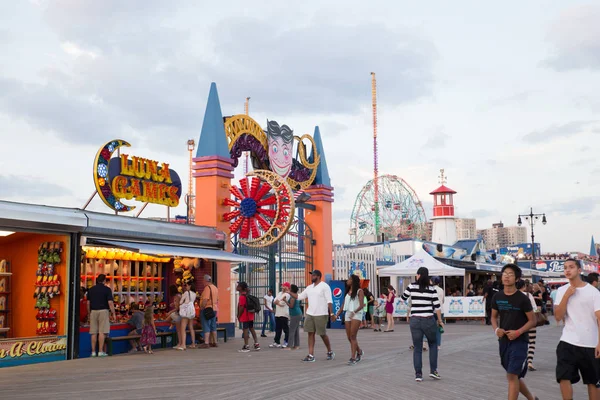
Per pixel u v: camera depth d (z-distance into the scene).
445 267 29.97
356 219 58.94
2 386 10.98
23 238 16.28
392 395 9.83
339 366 13.67
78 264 15.73
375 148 63.59
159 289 20.14
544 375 12.33
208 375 12.32
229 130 23.42
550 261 63.91
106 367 13.67
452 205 70.38
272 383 11.18
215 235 21.23
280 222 22.89
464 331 25.03
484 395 9.81
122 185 18.95
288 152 26.69
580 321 7.62
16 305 16.22
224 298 21.94
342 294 27.81
